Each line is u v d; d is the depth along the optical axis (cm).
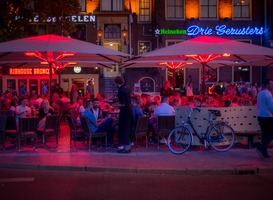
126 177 1053
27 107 1593
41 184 967
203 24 3438
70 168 1125
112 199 838
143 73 3422
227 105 1516
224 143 1358
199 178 1051
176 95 1897
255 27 3456
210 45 1513
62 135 1762
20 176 1056
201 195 870
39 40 1551
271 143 1487
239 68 3472
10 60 1844
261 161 1191
